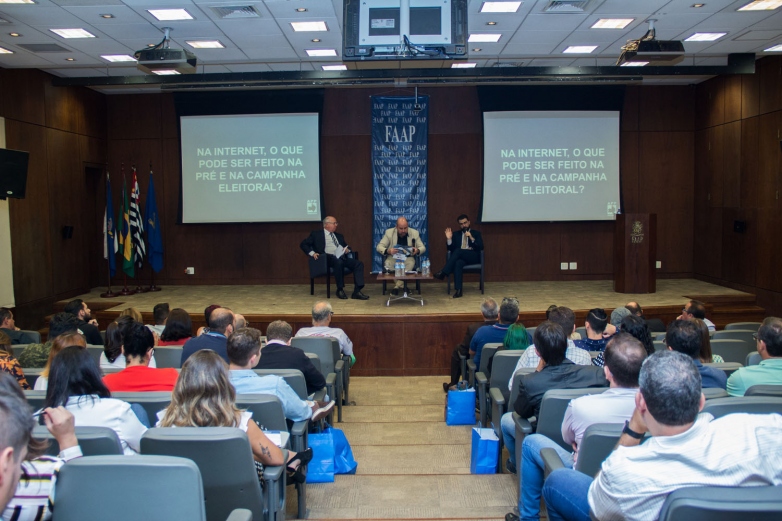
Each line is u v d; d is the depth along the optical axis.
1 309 4.89
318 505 3.08
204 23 6.45
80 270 9.20
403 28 4.88
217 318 3.93
